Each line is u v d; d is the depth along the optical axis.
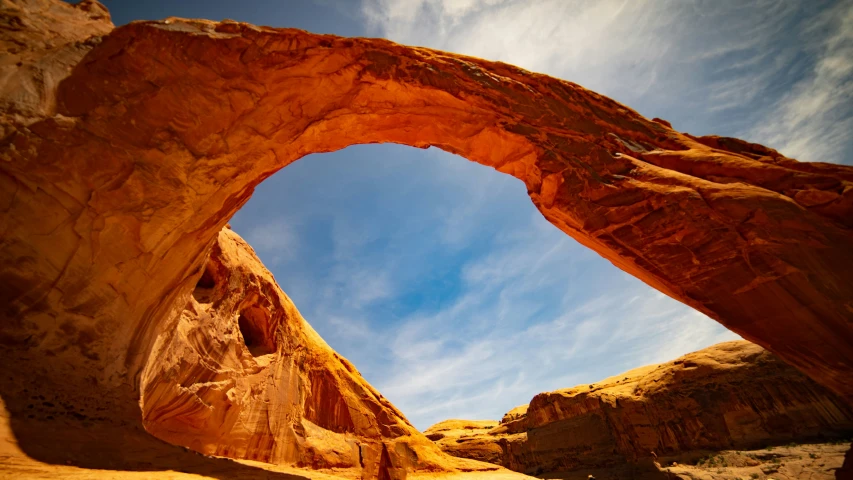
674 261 10.13
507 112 13.70
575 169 12.59
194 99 10.56
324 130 13.94
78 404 7.32
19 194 7.49
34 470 4.65
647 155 12.75
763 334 9.04
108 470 5.41
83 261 8.17
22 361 6.82
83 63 9.61
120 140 9.09
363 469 19.70
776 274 8.82
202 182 10.66
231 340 18.94
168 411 14.41
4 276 7.03
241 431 17.94
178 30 10.67
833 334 8.15
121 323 9.14
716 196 10.00
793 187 9.99
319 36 12.52
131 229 9.04
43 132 8.12
